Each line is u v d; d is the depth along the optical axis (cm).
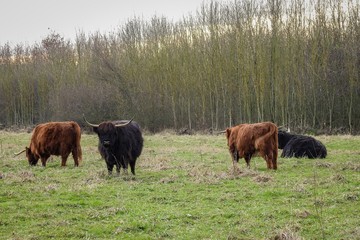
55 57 5728
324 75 3797
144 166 1700
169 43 4512
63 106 4600
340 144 2409
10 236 840
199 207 1026
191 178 1387
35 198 1130
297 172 1454
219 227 881
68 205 1055
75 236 841
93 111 4447
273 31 3772
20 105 6094
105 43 4994
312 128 3678
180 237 827
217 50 4072
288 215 943
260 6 3853
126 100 4462
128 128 1488
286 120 3750
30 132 4391
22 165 1827
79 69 5341
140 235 842
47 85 5597
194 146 2523
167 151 2255
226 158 1920
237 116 4244
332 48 3909
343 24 3925
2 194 1174
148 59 4528
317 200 1041
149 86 4469
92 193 1171
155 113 4456
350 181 1259
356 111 3794
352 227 844
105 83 4628
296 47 3794
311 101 3900
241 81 3903
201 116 4403
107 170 1576
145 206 1038
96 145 2761
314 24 3859
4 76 6022
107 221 927
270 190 1162
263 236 815
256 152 1558
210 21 4128
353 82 3756
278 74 3759
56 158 2030
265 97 3919
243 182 1295
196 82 4266
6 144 2819
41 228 888
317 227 857
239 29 3878
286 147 1933
